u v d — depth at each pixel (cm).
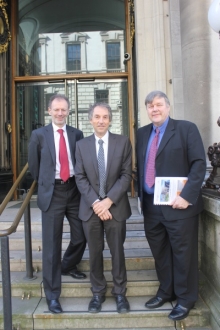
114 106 631
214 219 260
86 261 310
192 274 246
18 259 317
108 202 238
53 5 657
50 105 265
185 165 240
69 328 254
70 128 280
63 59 651
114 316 252
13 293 287
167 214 239
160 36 435
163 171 241
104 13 653
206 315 254
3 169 572
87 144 250
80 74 629
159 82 434
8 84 607
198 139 238
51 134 264
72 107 631
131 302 271
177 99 412
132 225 377
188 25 366
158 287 283
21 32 653
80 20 657
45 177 258
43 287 277
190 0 364
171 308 258
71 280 289
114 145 248
